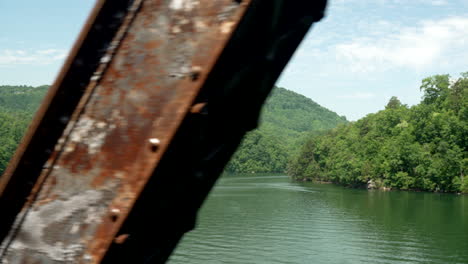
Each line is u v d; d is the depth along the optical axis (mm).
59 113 1754
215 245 43438
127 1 1732
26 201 1789
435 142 110188
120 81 1737
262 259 38281
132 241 1823
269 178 163000
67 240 1771
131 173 1720
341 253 40406
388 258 38875
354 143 128500
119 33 1736
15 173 1748
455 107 119375
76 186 1769
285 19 1861
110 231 1738
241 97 1882
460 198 86938
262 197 86000
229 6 1661
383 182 109438
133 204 1711
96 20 1703
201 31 1682
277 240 45781
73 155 1768
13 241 1803
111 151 1746
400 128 121250
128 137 1729
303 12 1919
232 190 103500
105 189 1747
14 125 135000
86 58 1735
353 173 115438
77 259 1762
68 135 1768
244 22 1682
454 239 46281
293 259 38312
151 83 1717
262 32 1755
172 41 1705
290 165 160625
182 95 1678
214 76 1699
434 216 61531
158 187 1783
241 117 1959
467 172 100875
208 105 1745
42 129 1747
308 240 45906
